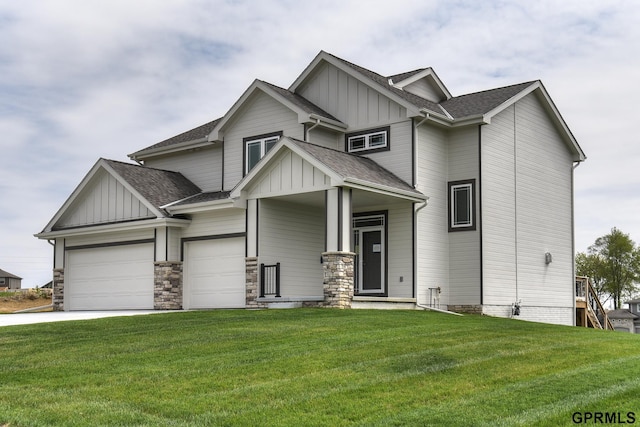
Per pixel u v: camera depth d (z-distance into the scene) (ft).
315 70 85.20
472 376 37.63
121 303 86.12
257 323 54.19
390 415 30.68
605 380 36.96
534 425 29.27
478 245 78.28
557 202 93.50
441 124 79.10
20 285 310.04
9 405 31.83
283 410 31.30
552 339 50.26
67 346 45.73
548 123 92.99
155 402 32.37
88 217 90.12
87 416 30.27
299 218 79.61
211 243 80.07
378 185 70.54
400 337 48.19
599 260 220.23
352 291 69.00
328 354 42.01
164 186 88.63
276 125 83.10
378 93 79.87
